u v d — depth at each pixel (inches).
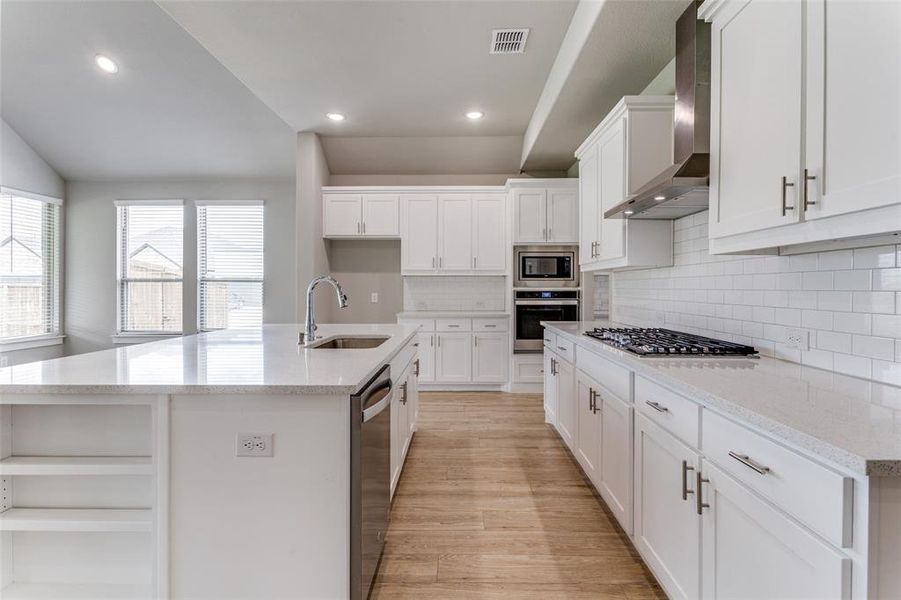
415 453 116.1
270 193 218.5
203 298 218.4
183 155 200.8
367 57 119.0
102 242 218.4
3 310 192.9
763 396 44.3
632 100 94.3
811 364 60.3
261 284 218.1
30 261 203.5
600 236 113.0
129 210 218.4
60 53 146.8
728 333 79.6
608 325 127.1
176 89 163.2
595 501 90.0
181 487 50.8
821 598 32.3
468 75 129.0
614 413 75.9
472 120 164.6
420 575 66.7
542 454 115.6
